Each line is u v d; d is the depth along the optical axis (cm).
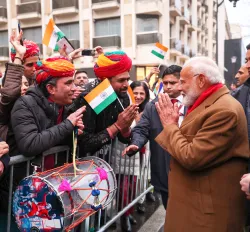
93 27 1809
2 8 1973
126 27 1739
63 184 183
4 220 214
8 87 207
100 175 211
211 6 3078
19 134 201
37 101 214
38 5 1886
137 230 339
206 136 182
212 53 3181
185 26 2239
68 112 254
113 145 299
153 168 281
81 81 482
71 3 1805
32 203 186
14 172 212
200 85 199
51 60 222
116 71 260
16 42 222
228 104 185
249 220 218
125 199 327
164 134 207
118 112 284
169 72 285
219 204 189
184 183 198
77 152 253
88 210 202
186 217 195
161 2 1731
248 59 251
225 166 189
